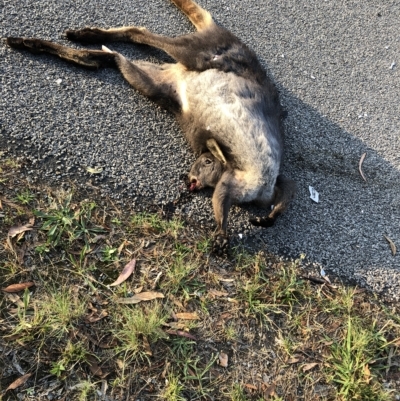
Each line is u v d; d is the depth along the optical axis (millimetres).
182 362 1245
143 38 1646
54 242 1304
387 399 1320
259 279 1420
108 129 1522
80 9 1693
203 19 1739
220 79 1544
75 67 1584
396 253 1588
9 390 1112
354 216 1622
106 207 1409
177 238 1417
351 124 1789
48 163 1422
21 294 1223
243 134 1481
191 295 1340
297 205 1590
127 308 1274
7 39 1531
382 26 2053
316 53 1899
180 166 1540
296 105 1762
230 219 1518
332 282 1490
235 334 1323
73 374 1162
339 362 1352
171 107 1605
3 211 1311
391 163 1755
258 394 1265
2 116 1442
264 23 1897
